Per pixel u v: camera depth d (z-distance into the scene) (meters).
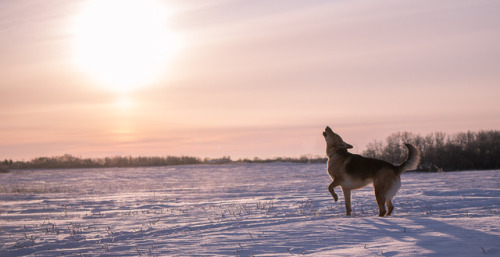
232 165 72.38
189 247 7.64
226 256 6.68
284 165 67.56
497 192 17.00
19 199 23.55
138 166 80.31
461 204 13.83
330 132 12.28
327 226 8.65
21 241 10.15
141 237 9.91
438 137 50.53
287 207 15.20
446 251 5.77
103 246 8.62
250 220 11.66
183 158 85.75
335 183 11.98
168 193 25.53
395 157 49.91
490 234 6.83
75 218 14.93
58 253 8.24
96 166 79.38
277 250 6.83
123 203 20.12
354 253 6.02
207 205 17.59
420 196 16.55
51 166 77.88
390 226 8.18
